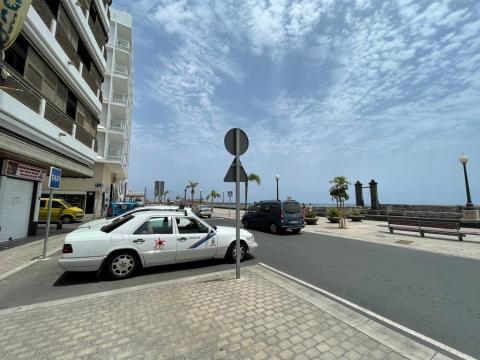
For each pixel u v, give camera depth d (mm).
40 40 8734
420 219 12023
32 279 5375
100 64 15359
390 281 5434
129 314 3641
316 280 5469
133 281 5273
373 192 24328
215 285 4891
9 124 7348
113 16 27375
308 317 3619
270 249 8961
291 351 2818
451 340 3156
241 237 7113
